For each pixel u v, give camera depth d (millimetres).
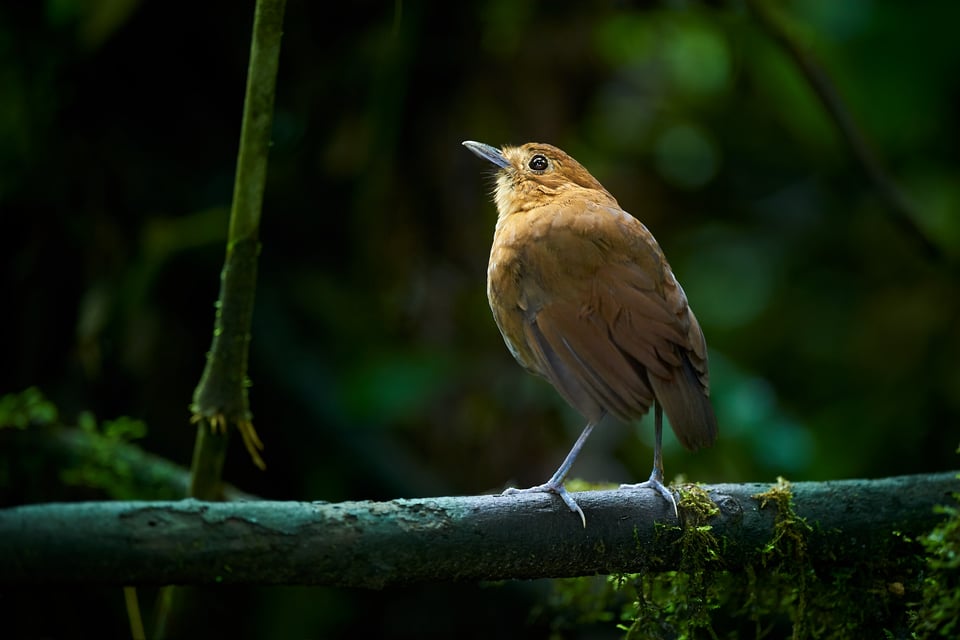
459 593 11953
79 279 11250
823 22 13086
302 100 11828
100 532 5027
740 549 6363
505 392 11992
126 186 11547
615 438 12078
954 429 13031
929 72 13281
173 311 11734
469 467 12023
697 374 7059
